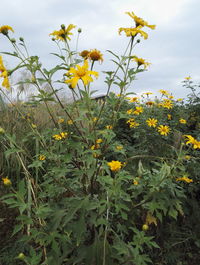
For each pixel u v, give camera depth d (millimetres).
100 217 1996
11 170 3289
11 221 2689
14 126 3695
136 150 3580
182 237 2773
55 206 2111
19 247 2355
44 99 2082
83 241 2141
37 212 1797
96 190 2404
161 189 2441
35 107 4461
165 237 2715
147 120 3924
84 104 2078
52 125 4016
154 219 2475
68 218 1753
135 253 1829
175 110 4969
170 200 2479
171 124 4574
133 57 2084
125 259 1931
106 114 3607
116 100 2162
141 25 2207
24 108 4375
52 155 2186
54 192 2297
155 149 3625
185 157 2557
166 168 2340
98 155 2100
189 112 5242
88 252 1874
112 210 2346
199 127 4703
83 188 2234
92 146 2195
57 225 1824
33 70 2018
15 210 2820
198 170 3014
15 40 2041
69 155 2045
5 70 2021
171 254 2523
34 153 3395
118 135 4438
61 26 2254
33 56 1998
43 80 2023
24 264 2191
